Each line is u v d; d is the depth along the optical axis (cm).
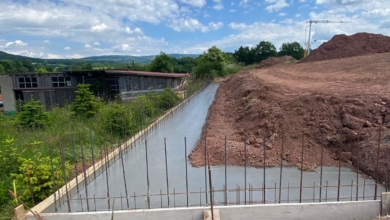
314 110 904
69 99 2142
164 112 1527
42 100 2136
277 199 582
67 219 501
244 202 571
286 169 719
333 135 805
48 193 606
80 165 781
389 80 1270
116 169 775
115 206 589
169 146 959
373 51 2912
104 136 955
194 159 804
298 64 3300
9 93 2112
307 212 507
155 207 577
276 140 841
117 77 2130
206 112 1585
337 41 3331
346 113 846
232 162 766
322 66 2488
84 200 614
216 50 4403
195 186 658
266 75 2384
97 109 1359
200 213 502
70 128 1112
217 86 3231
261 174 698
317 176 678
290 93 1249
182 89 2292
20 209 495
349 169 709
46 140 927
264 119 956
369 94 953
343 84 1371
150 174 732
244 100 1414
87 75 2128
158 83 2189
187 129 1201
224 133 1019
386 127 744
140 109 1303
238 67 4934
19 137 962
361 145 739
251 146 844
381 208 505
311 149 790
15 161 714
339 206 506
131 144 978
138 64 4922
